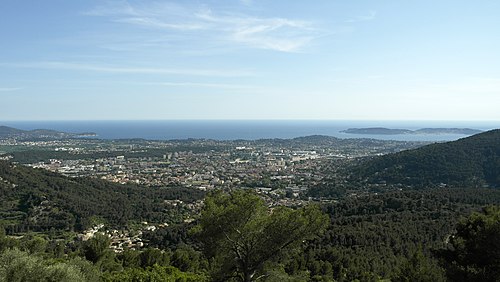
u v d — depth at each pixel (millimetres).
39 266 17516
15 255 17953
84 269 23547
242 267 17203
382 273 33188
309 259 36312
